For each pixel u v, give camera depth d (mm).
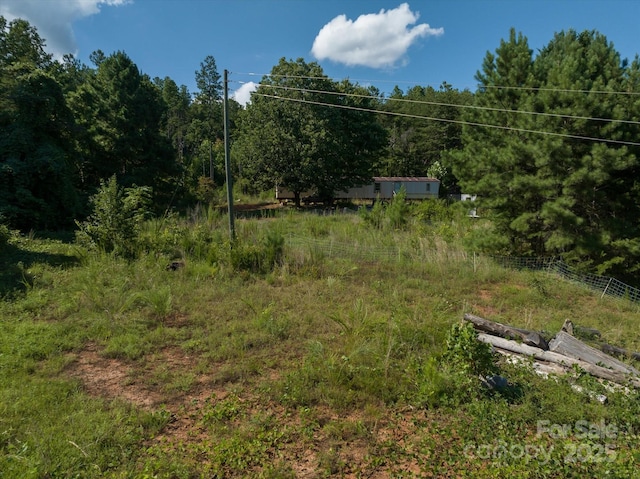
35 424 3738
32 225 16031
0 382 4480
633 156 9836
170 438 3781
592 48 11930
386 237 15086
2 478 2998
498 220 13203
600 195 11195
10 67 17547
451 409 4301
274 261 10703
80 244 11727
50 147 16984
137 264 10133
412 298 8594
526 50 13273
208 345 5914
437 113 48531
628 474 3254
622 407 4332
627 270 10664
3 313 6738
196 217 18297
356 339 5848
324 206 33438
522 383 4855
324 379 4883
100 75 26484
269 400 4488
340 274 10211
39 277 8773
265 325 6566
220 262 10617
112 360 5406
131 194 15695
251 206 33438
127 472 3189
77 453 3365
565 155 10875
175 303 7684
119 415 3963
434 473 3350
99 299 7434
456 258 12109
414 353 5598
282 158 29438
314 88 29531
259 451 3557
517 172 12258
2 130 16422
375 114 40312
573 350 5359
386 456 3582
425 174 53219
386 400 4535
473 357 4609
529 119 11492
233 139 56656
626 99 10461
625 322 7688
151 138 26938
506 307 8320
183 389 4660
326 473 3330
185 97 64625
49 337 5848
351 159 33781
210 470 3307
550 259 12078
